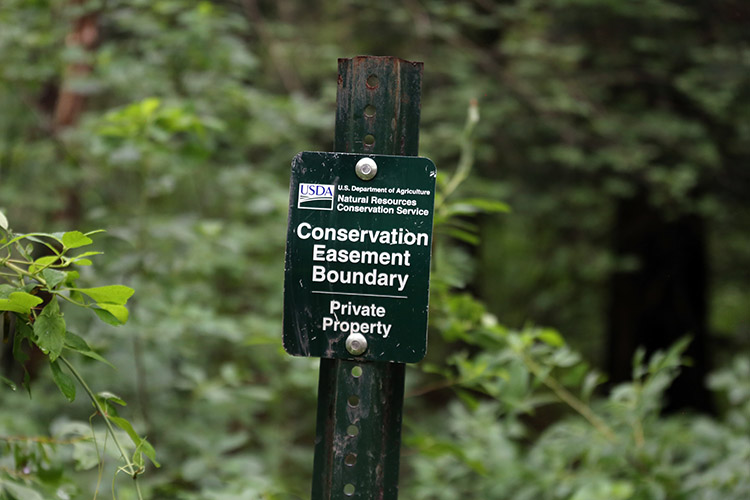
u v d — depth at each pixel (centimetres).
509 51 537
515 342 204
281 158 404
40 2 339
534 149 557
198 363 334
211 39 346
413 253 123
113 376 267
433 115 536
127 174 384
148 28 343
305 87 557
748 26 557
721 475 220
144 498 210
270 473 324
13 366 325
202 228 279
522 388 197
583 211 675
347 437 125
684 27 553
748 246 738
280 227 376
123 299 116
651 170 540
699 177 586
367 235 124
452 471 275
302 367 285
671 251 705
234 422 363
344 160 124
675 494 227
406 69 128
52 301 114
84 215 363
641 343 726
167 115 244
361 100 127
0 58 334
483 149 507
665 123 538
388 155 124
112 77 331
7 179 349
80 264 118
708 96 507
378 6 538
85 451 151
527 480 249
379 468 125
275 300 365
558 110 543
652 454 229
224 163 386
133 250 299
